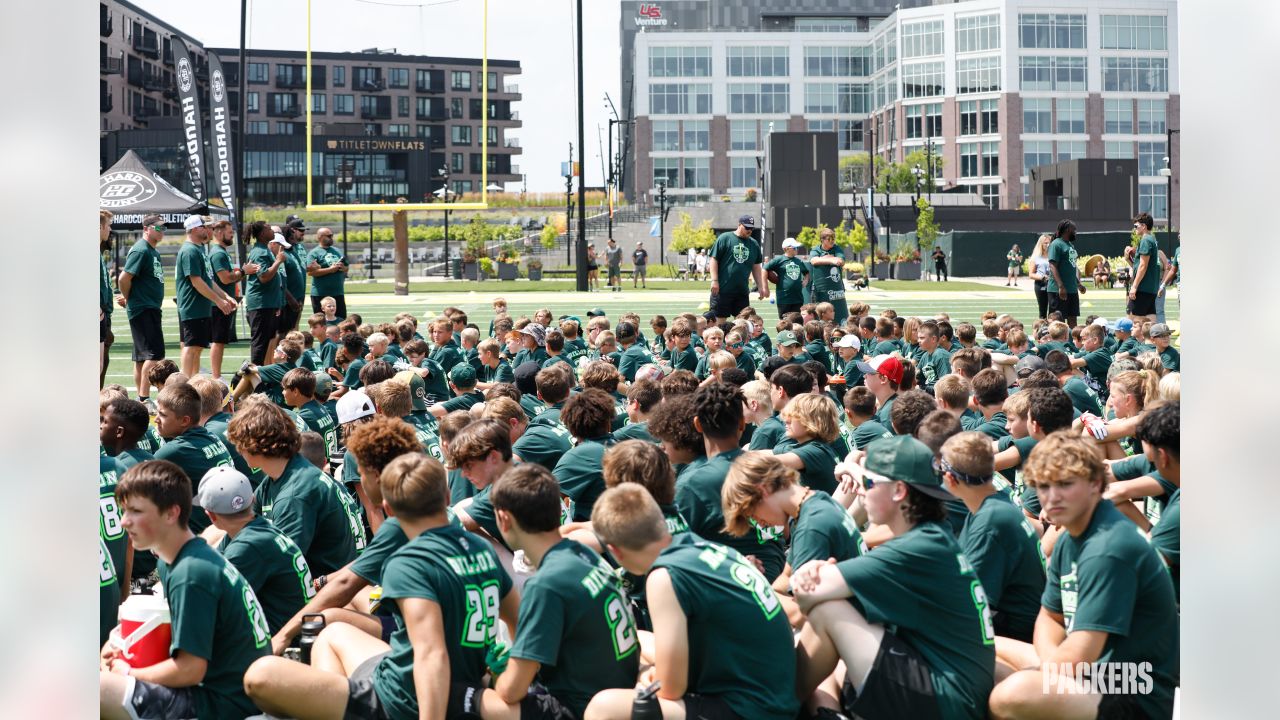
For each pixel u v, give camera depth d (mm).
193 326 13023
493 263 55188
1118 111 85438
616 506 4016
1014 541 4672
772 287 31562
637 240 75625
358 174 80250
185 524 4328
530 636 3977
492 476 5406
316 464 6371
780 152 55219
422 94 108750
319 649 4625
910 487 4137
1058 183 75875
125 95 86562
